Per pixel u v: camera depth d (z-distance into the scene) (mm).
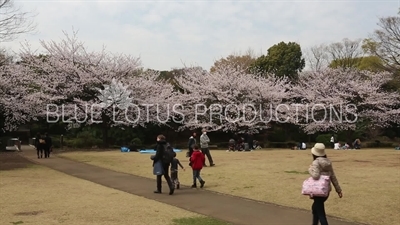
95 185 13625
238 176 15172
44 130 41781
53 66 33188
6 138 33250
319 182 7012
